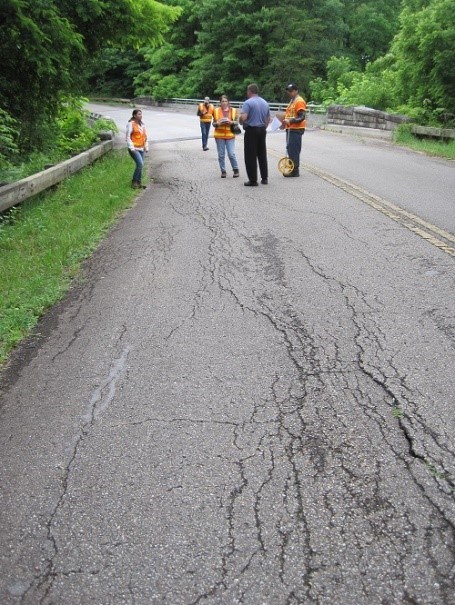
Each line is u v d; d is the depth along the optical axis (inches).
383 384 154.6
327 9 1941.4
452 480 118.0
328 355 172.7
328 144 778.8
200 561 102.9
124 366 175.0
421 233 296.8
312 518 110.6
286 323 197.2
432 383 153.3
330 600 94.0
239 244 296.2
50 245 309.3
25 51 523.2
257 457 129.0
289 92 481.7
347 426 137.8
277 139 875.4
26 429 146.2
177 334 194.4
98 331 201.8
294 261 262.8
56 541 109.4
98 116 1128.8
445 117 855.1
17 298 233.8
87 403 156.1
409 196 393.4
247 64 1918.1
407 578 96.7
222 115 494.6
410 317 194.9
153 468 127.7
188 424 142.9
